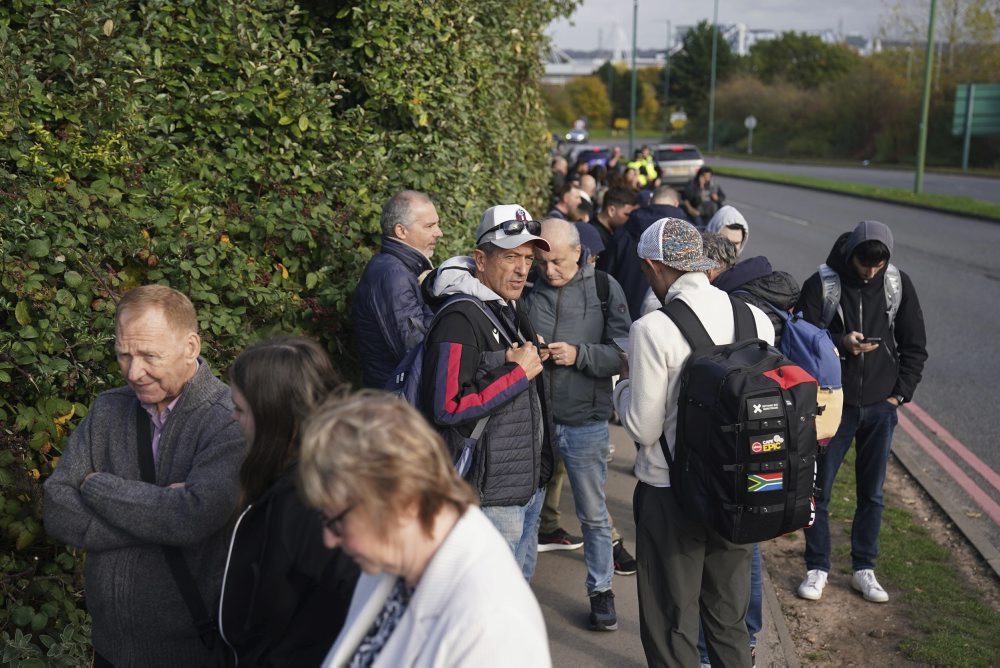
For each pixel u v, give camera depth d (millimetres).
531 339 3521
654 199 6578
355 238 4805
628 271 5961
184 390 2506
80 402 3480
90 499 2371
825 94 57406
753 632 3896
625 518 5512
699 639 3850
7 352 3209
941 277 13680
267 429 2145
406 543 1582
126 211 3885
